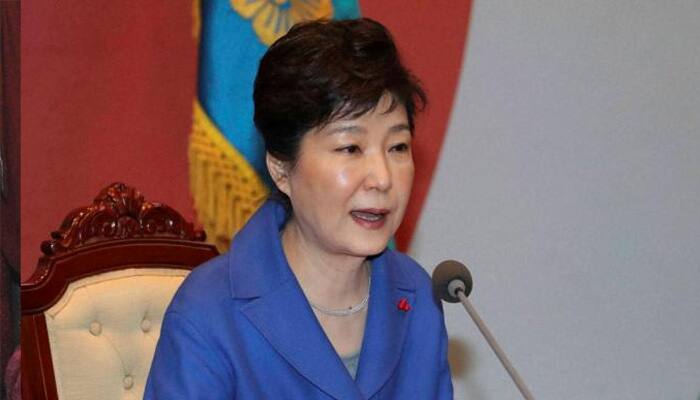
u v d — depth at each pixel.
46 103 7.85
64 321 5.71
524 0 9.27
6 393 4.60
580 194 9.62
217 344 4.38
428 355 4.89
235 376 4.39
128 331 5.92
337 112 4.13
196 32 8.29
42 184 7.88
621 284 9.84
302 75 4.15
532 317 9.58
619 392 9.94
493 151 9.29
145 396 4.45
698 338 10.10
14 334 4.64
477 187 9.27
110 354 5.83
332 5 8.67
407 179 4.31
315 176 4.23
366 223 4.27
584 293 9.73
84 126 8.00
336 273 4.57
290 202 4.65
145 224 6.08
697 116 9.90
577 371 9.77
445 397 4.95
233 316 4.48
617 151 9.70
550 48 9.38
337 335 4.66
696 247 10.04
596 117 9.59
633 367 9.97
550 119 9.45
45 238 7.91
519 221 9.44
